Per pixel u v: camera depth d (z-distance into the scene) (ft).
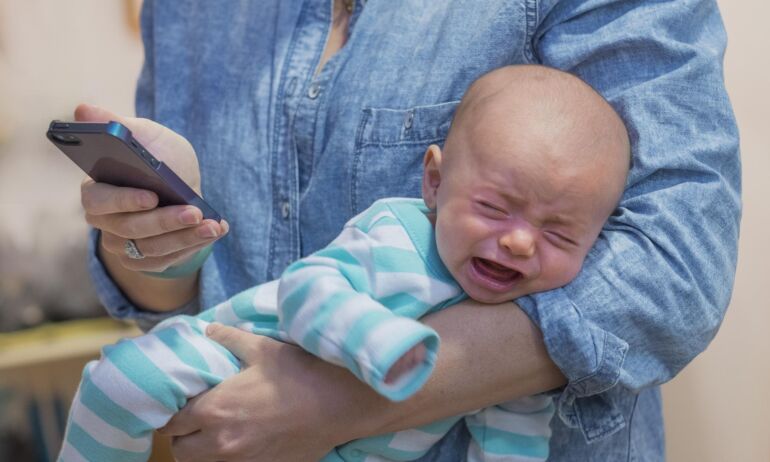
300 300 2.44
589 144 2.47
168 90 3.67
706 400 4.10
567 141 2.45
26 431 6.16
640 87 2.69
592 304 2.48
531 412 2.75
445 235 2.55
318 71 3.32
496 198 2.44
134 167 2.48
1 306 6.03
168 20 3.73
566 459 2.88
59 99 6.51
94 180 2.73
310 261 2.59
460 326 2.53
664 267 2.53
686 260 2.58
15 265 6.11
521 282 2.52
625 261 2.53
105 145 2.38
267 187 3.30
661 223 2.57
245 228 3.34
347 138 3.06
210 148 3.45
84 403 2.66
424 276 2.58
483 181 2.47
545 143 2.43
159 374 2.60
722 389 4.04
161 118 3.65
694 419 4.15
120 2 6.67
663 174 2.65
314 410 2.52
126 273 3.47
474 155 2.52
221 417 2.55
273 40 3.43
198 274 3.51
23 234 6.18
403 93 3.01
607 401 2.68
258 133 3.34
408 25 3.10
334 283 2.45
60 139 2.43
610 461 2.98
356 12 3.29
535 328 2.53
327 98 3.18
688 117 2.67
